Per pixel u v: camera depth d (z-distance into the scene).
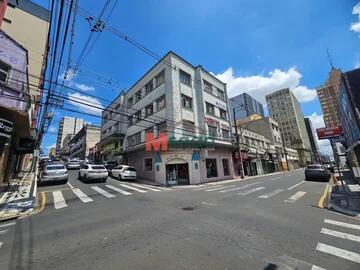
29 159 34.28
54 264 4.28
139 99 30.67
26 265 4.26
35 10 28.50
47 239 5.72
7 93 11.20
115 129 38.22
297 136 78.75
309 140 103.94
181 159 22.97
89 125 58.47
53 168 17.95
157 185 20.92
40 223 7.39
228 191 14.80
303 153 76.69
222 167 27.77
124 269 4.01
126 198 12.03
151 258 4.44
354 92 11.38
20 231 6.49
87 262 4.32
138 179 24.92
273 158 48.81
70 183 18.61
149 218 7.61
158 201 11.02
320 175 20.78
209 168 25.97
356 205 9.03
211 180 25.17
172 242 5.29
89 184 18.31
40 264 4.29
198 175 23.28
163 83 25.41
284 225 6.59
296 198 11.43
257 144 42.81
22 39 26.56
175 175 22.62
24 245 5.31
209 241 5.33
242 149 34.28
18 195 12.62
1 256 4.69
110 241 5.44
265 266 4.07
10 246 5.26
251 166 37.41
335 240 5.33
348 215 7.82
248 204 9.91
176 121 23.23
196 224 6.78
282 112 83.44
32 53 26.91
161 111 25.08
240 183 21.28
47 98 11.43
